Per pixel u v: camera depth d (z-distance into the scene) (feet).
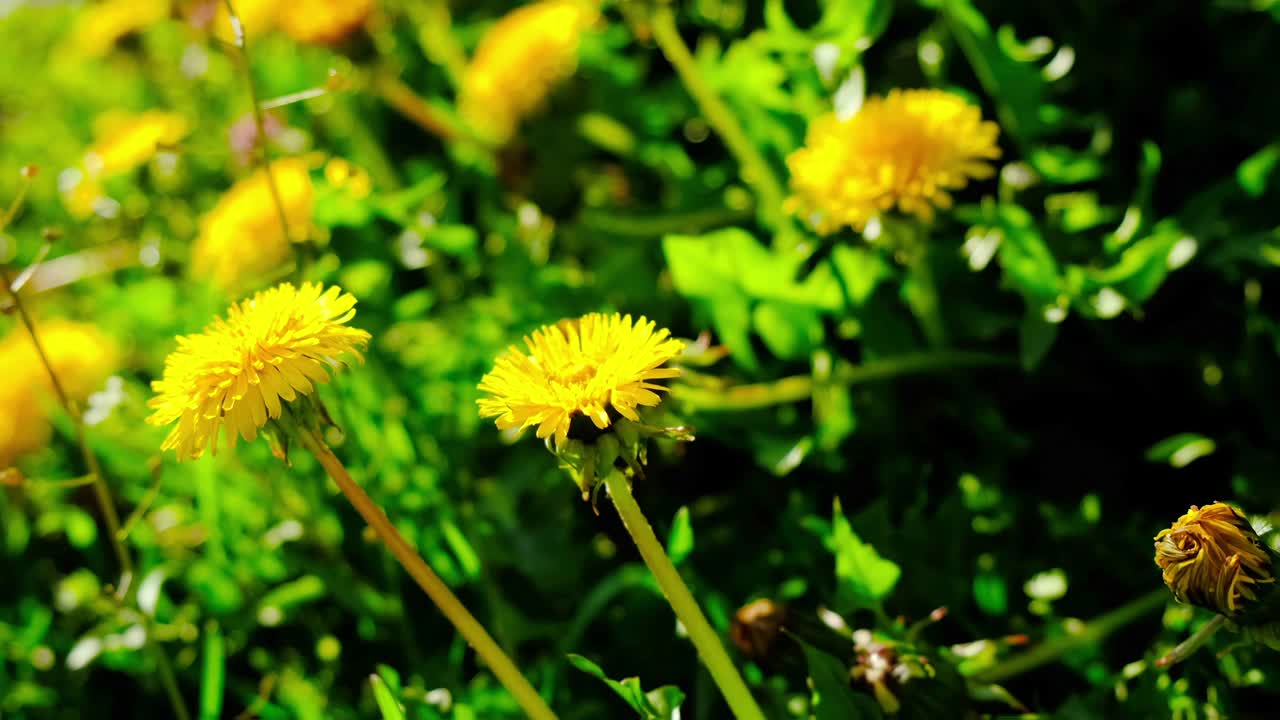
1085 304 2.18
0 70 5.14
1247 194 2.24
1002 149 2.44
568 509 2.28
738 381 2.36
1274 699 1.99
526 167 2.87
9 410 2.47
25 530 2.48
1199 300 2.29
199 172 3.35
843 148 2.17
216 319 1.83
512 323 2.45
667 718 1.92
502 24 2.97
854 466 2.31
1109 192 2.39
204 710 2.13
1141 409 2.29
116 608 2.16
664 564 1.82
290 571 2.31
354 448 2.26
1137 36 2.40
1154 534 2.14
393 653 2.25
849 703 1.93
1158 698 1.97
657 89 2.97
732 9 2.84
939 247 2.31
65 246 3.23
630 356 1.78
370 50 2.94
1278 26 2.34
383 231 2.82
